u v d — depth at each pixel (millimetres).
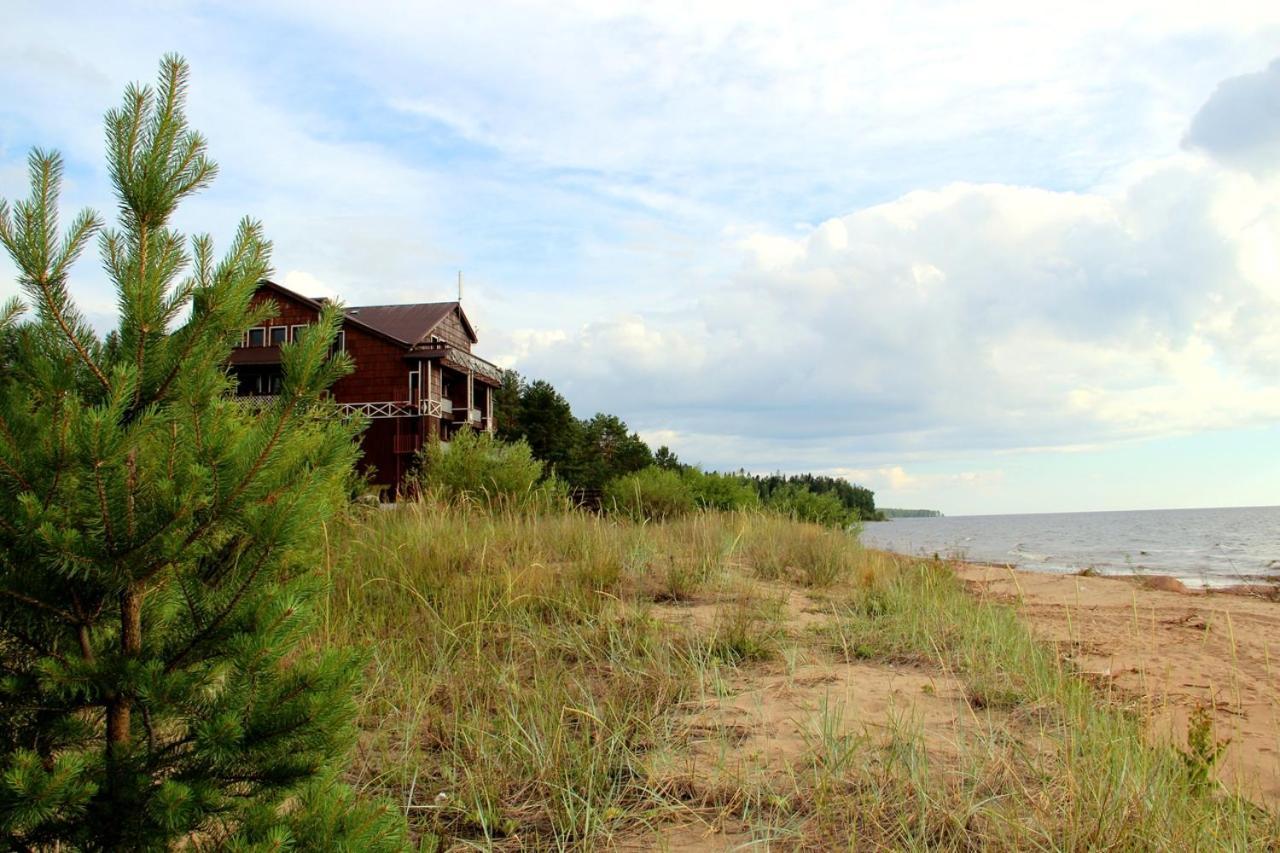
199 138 2973
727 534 11891
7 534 2299
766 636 6383
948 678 5703
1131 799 3389
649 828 3408
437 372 33688
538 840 3346
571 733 4387
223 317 2787
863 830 3324
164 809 2234
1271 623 10336
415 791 3797
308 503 2750
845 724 4570
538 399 48688
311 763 2584
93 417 2293
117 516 2398
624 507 15570
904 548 19656
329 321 2895
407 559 7938
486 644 6008
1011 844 3115
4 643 2492
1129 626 9688
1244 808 3695
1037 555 25422
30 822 2123
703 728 4523
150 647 2570
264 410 2955
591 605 6984
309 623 2705
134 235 2850
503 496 13305
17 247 2547
